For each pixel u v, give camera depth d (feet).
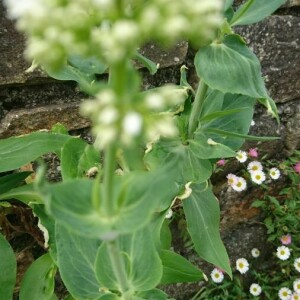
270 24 1.20
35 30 0.39
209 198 1.00
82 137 1.10
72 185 0.49
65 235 0.73
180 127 0.86
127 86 0.43
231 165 1.35
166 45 0.40
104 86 0.42
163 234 1.06
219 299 1.42
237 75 0.73
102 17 0.39
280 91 1.29
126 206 0.49
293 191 1.42
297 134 1.38
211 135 0.94
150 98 0.39
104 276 0.67
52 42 0.38
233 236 1.43
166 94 0.41
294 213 1.42
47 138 0.85
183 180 0.87
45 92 1.03
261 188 1.40
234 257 1.44
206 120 0.87
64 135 0.87
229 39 0.75
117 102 0.38
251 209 1.41
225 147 0.86
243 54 0.75
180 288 1.38
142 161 0.80
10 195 0.88
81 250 0.74
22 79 0.98
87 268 0.74
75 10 0.38
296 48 1.25
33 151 0.82
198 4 0.39
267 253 1.49
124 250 0.68
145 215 0.48
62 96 1.05
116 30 0.36
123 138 0.38
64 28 0.38
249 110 0.94
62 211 0.48
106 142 0.39
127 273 0.68
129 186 0.49
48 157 1.07
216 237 0.99
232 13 0.81
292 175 1.40
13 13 0.38
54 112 1.04
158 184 0.48
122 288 0.60
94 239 0.74
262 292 1.48
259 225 1.45
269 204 1.42
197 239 0.96
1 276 0.84
